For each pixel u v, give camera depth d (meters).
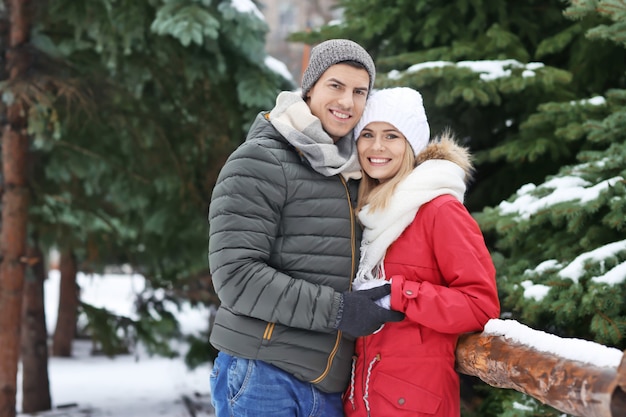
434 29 5.00
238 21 5.93
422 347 2.04
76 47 6.73
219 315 2.13
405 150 2.21
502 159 4.98
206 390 10.27
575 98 4.60
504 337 1.88
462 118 4.90
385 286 1.99
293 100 2.13
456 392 2.08
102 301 20.12
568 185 3.40
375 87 4.52
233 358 2.14
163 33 5.62
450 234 2.00
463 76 4.29
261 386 2.06
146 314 9.02
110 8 5.86
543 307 3.04
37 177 7.59
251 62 6.38
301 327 1.98
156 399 9.65
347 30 5.38
